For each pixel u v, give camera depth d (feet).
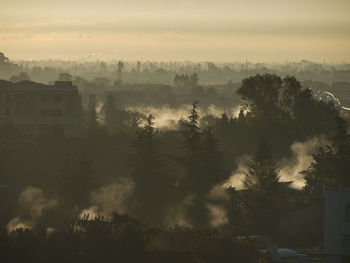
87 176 453.99
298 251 326.24
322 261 315.58
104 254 249.55
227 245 264.93
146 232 268.41
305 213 362.33
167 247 259.60
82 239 253.85
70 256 245.86
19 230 254.47
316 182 460.14
